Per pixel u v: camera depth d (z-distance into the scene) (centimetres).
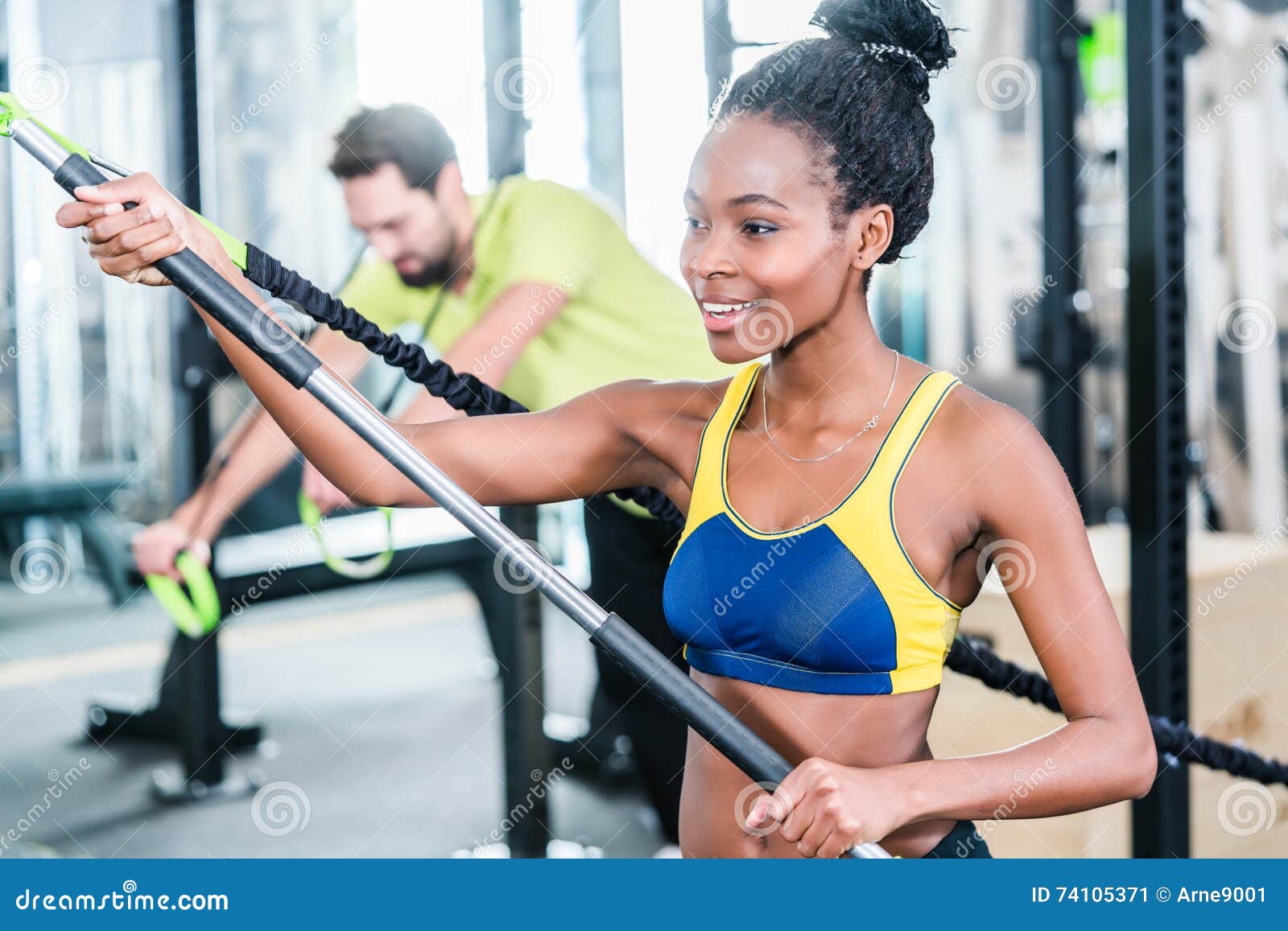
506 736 233
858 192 99
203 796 278
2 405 421
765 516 102
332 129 443
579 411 115
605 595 217
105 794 279
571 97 362
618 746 298
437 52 368
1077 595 97
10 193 414
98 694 341
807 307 99
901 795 93
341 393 96
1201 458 352
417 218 196
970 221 403
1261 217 374
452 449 113
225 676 369
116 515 416
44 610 412
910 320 408
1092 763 95
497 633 277
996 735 188
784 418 104
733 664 102
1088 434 377
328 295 111
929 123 105
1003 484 97
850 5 102
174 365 284
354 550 315
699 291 100
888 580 97
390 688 362
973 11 391
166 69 279
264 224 444
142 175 96
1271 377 377
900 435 99
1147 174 146
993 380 405
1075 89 307
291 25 437
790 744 101
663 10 351
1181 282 147
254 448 202
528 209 194
